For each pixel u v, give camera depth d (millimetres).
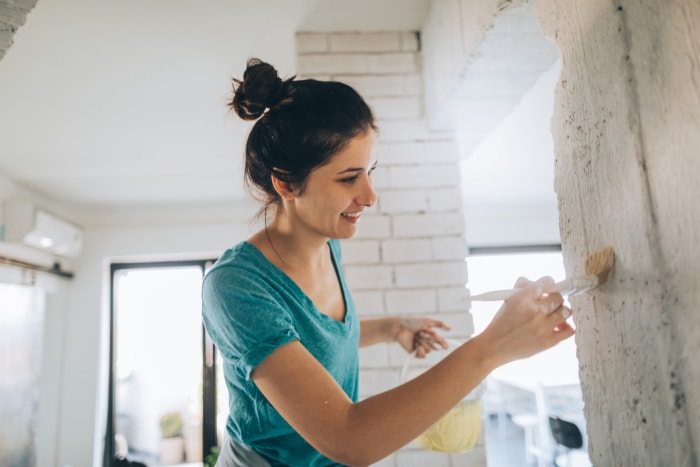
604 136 727
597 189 751
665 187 611
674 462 603
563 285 711
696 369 572
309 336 942
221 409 4379
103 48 2084
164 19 1928
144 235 4324
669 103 598
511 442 5273
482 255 5035
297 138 834
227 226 4375
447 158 2062
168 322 4441
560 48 857
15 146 2986
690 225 572
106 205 4246
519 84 1711
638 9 645
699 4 546
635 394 677
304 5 1907
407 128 2068
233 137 3035
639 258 657
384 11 1979
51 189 3750
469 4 1518
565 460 4066
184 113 2686
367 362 1893
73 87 2373
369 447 691
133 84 2371
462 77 1650
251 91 869
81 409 4043
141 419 4328
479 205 4988
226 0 1846
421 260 1985
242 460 958
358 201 868
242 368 790
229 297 835
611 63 702
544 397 4297
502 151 3525
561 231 871
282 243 991
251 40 2092
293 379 740
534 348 708
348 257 1972
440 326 1299
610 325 731
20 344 3465
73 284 4219
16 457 3367
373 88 2074
